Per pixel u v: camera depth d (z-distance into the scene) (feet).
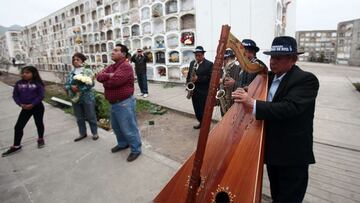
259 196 4.02
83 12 36.63
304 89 4.46
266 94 5.14
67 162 9.80
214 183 4.34
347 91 19.53
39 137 11.53
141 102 18.76
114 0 29.99
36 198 7.50
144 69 20.54
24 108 10.87
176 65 24.54
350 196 6.77
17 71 57.93
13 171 9.31
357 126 11.66
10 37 76.43
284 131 4.79
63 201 7.27
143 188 7.72
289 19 25.17
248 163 4.26
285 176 5.07
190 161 5.02
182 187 4.80
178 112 16.39
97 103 15.53
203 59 11.83
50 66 52.16
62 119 16.14
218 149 4.95
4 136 13.64
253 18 18.48
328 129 11.48
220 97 7.24
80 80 10.82
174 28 23.97
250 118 5.22
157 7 24.89
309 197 6.78
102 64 34.45
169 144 11.51
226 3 19.66
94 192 7.64
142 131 13.43
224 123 5.71
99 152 10.56
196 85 12.01
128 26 28.78
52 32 48.47
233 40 4.24
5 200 7.49
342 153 9.17
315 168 8.25
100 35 33.78
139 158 9.73
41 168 9.43
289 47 4.52
